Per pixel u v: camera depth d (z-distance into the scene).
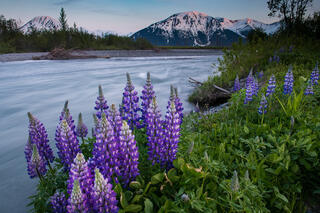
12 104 11.26
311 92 5.83
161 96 12.45
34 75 20.19
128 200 2.59
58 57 37.28
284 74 9.14
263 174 3.17
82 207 2.02
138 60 36.03
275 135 4.20
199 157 3.57
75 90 14.38
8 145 6.62
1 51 44.44
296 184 3.13
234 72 13.43
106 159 2.52
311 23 21.05
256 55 14.60
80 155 2.24
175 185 2.94
